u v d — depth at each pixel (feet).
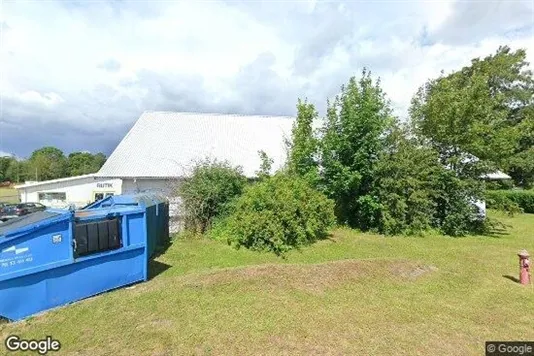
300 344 16.15
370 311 20.21
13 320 18.98
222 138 75.77
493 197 53.47
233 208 44.52
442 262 32.48
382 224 48.29
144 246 26.76
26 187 69.92
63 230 21.43
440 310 20.54
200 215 45.78
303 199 41.88
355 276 26.73
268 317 18.99
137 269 26.21
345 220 52.34
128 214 25.58
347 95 49.24
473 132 47.96
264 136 78.02
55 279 20.95
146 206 29.45
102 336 16.71
